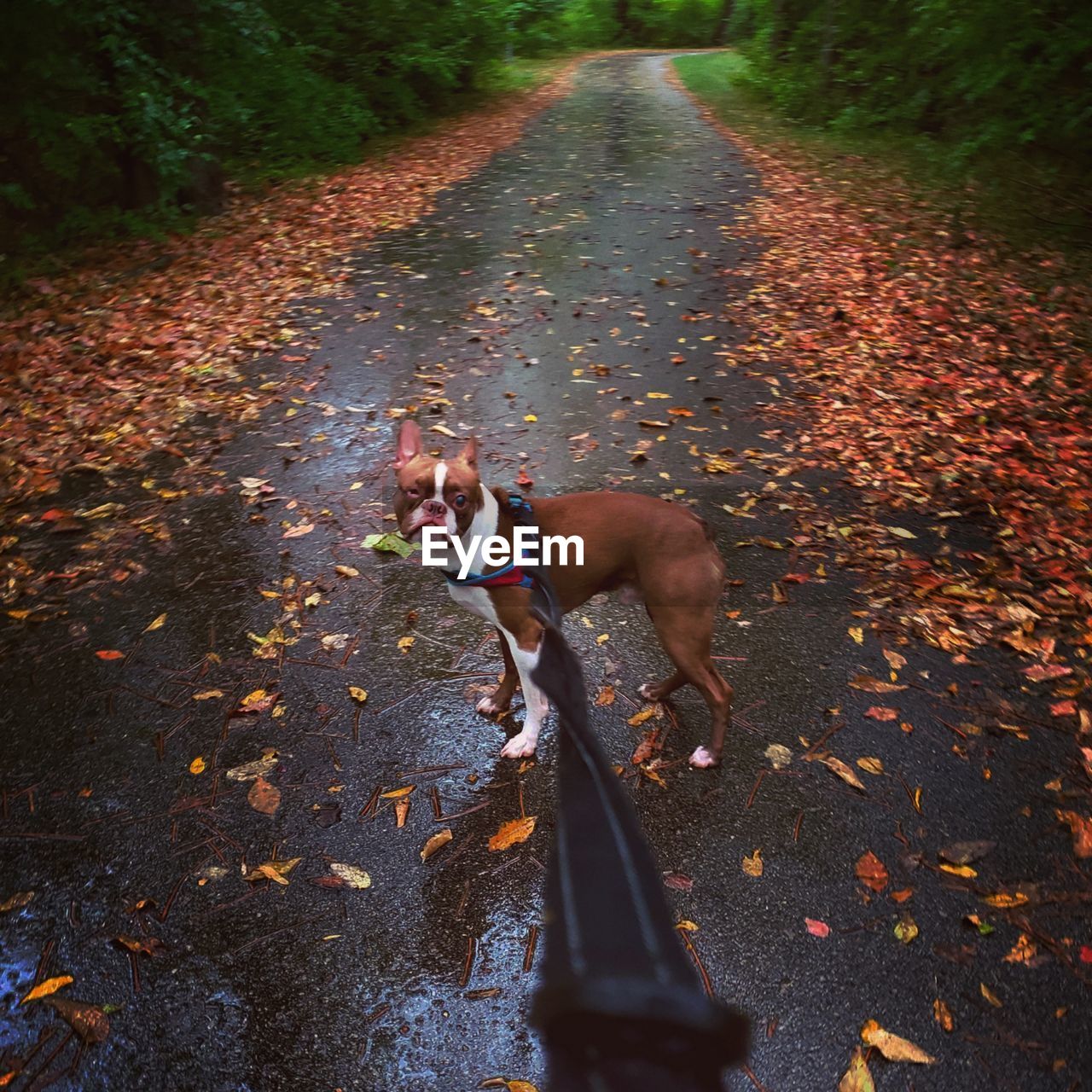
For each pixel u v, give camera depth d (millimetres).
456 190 14461
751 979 3086
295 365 8195
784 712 4273
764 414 7258
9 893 3436
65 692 4457
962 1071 2795
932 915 3293
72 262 10719
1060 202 12102
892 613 4941
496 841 3635
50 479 6359
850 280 10086
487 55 24172
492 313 9289
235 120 13633
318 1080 2822
